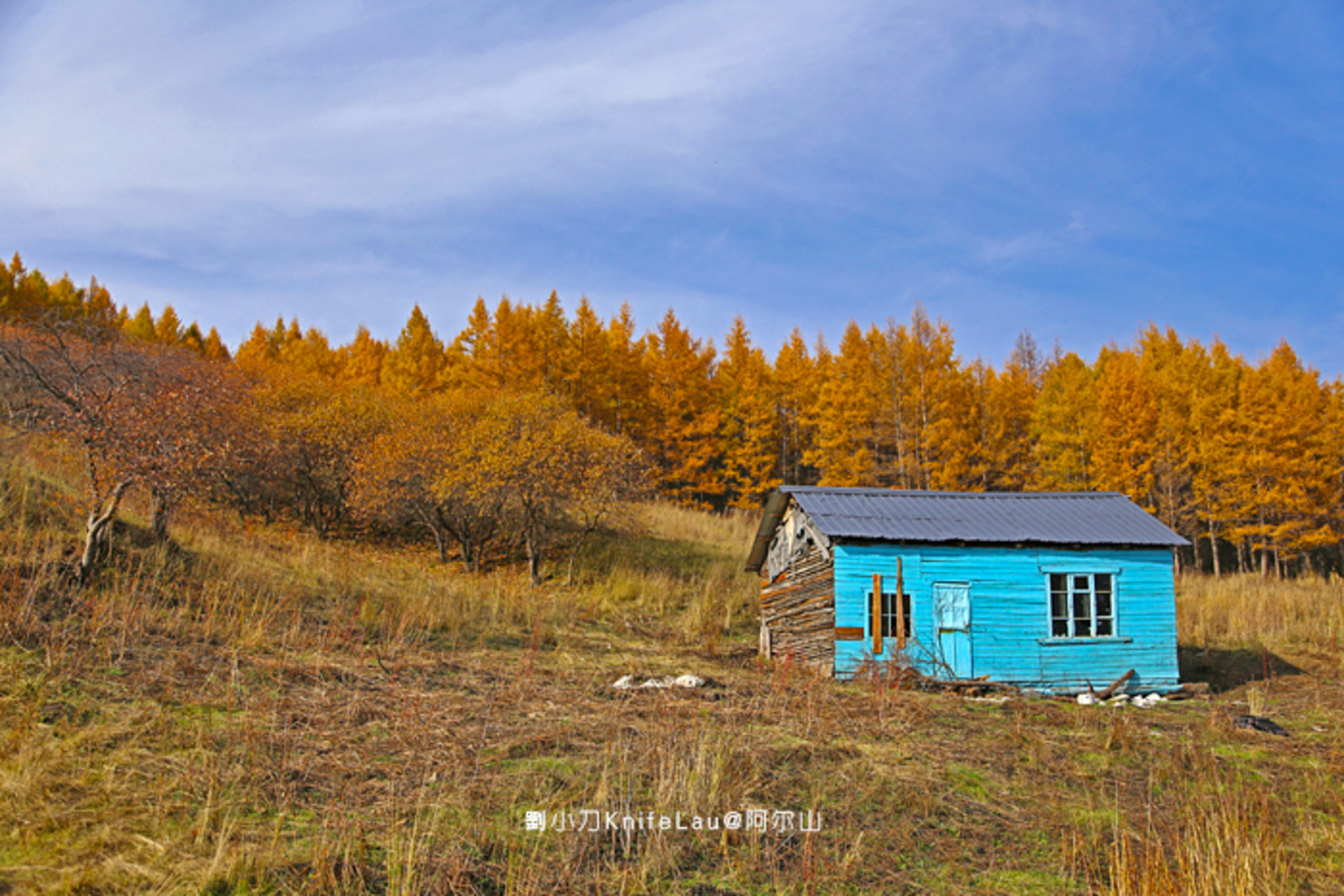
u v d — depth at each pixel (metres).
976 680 14.42
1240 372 50.56
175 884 5.18
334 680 10.43
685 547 26.36
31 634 9.52
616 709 10.25
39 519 13.94
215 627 11.58
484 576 22.03
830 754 8.89
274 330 65.75
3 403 17.14
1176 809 7.86
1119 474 36.62
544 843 6.25
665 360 43.12
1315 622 21.00
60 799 6.12
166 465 12.78
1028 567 15.37
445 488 21.52
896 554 15.02
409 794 6.96
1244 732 11.30
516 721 9.43
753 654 17.16
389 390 37.81
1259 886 6.15
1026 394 47.03
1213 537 37.56
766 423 44.28
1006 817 7.60
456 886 5.47
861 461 37.59
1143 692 15.32
